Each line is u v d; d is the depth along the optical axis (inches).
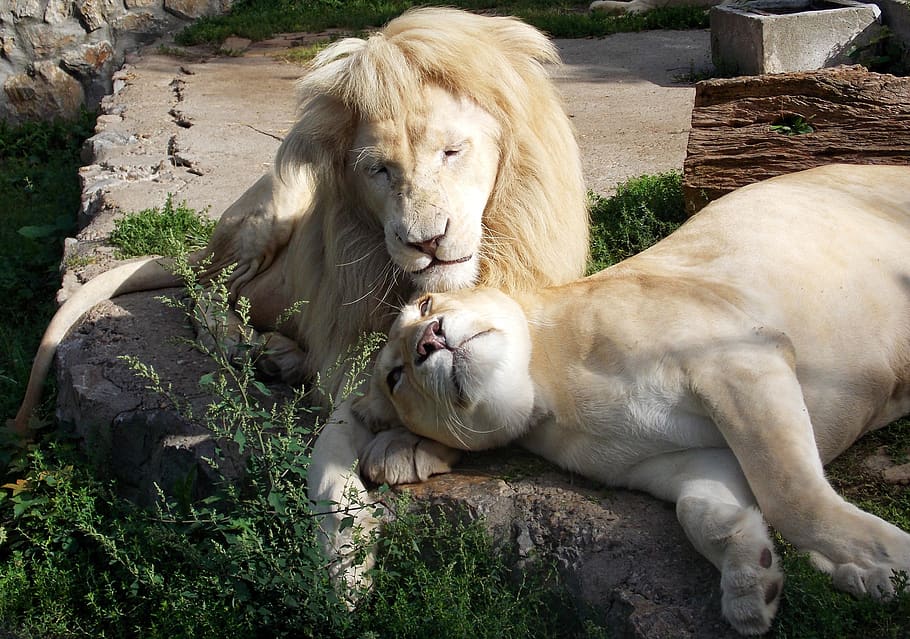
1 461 230.1
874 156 238.2
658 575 137.4
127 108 480.7
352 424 174.7
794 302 154.3
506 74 177.5
